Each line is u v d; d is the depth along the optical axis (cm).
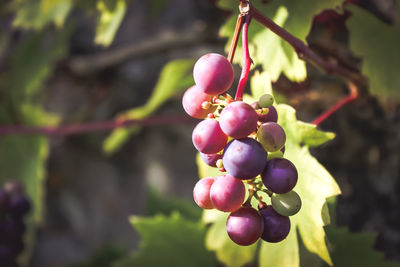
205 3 81
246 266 53
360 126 60
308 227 40
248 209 34
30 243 78
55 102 105
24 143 79
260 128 34
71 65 101
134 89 103
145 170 105
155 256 57
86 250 110
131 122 73
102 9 51
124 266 56
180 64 63
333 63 49
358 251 50
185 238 57
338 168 62
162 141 102
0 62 98
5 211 58
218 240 46
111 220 108
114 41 104
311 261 47
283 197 34
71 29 87
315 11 42
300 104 59
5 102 83
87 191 111
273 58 43
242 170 33
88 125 75
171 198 72
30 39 86
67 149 111
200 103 35
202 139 34
